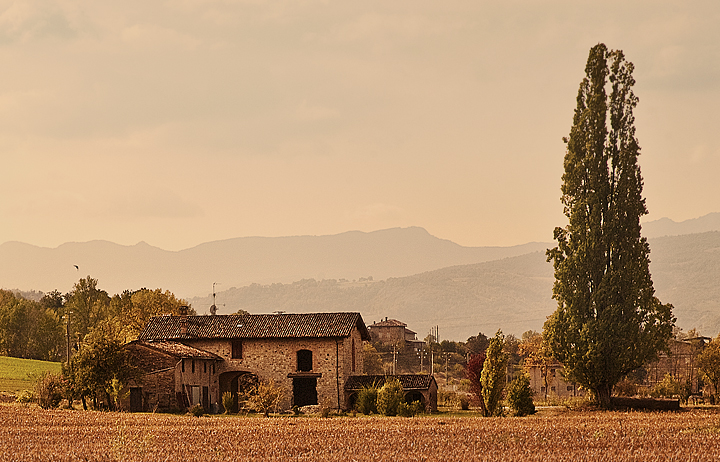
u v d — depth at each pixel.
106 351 79.69
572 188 86.31
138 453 43.84
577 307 83.56
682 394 103.50
